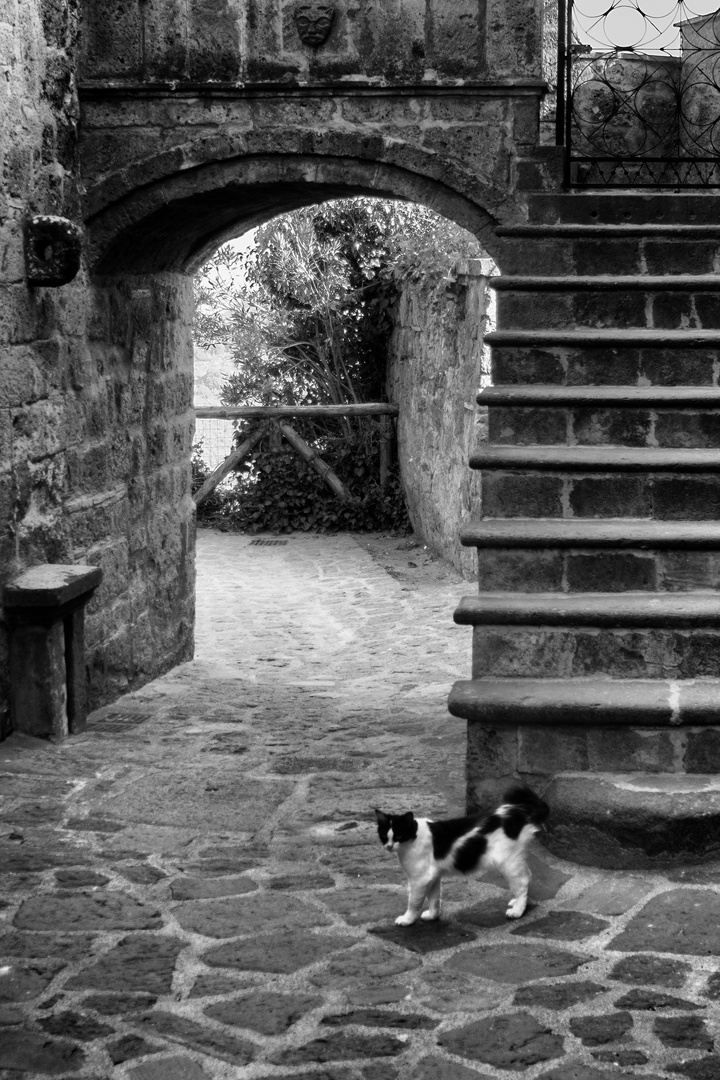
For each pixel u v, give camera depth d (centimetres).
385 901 395
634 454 532
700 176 709
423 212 1383
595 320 627
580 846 417
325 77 673
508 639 474
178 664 869
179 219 730
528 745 452
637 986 336
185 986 340
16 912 389
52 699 588
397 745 575
